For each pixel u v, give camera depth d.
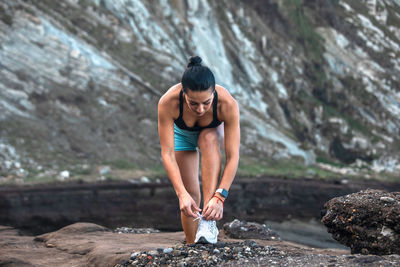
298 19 31.27
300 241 8.75
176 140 3.30
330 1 30.81
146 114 20.56
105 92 20.11
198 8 29.03
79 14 22.89
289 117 27.83
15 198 11.70
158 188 14.87
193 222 3.31
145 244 4.00
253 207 12.92
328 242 8.77
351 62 29.16
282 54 29.92
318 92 29.22
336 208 3.28
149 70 23.11
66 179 14.20
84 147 17.14
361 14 28.77
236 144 3.00
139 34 25.39
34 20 19.67
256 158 22.31
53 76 18.84
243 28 29.95
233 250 2.96
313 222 11.14
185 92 2.64
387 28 20.06
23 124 16.47
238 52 28.86
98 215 10.54
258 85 28.25
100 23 23.55
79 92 19.17
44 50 19.28
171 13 28.09
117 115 19.52
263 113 27.20
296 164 22.89
